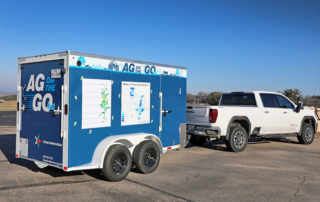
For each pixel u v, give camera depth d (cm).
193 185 562
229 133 914
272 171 689
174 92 743
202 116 898
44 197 473
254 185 573
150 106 673
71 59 509
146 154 639
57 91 530
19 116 607
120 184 555
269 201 484
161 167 705
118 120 598
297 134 1137
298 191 541
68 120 509
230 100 1095
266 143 1169
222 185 567
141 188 534
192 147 1023
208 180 600
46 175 608
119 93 598
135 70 633
